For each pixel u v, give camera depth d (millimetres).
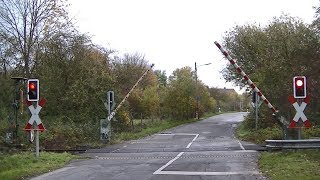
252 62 36250
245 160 14531
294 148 14109
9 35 28672
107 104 25219
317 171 10836
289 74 24000
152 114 44250
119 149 20750
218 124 44125
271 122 27797
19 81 23438
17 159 15445
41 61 29859
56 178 11742
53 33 29812
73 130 24312
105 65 31547
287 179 10062
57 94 29359
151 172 12273
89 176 11891
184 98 49750
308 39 23828
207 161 14492
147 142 24828
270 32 31453
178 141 24859
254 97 26578
